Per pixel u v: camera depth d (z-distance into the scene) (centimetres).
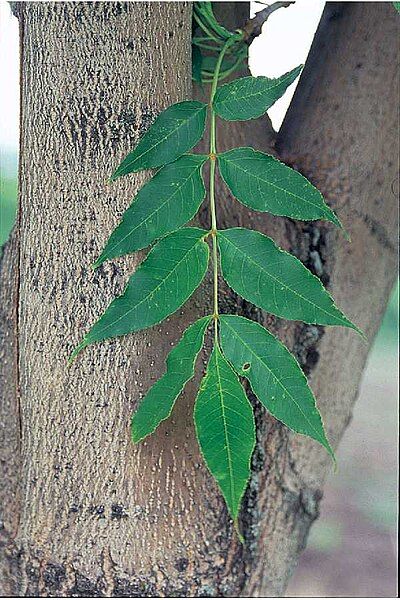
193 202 76
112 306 74
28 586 89
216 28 91
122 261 83
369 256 97
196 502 88
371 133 96
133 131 82
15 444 92
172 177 76
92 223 83
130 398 84
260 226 94
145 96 82
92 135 82
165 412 75
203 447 72
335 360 97
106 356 84
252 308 91
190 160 76
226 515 90
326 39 101
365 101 96
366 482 225
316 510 99
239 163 76
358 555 218
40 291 84
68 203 83
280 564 97
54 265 83
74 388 84
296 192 75
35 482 87
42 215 84
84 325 83
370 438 228
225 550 90
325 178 96
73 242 83
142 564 88
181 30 84
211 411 73
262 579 95
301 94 101
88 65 82
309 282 74
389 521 221
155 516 87
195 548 89
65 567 88
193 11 91
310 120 98
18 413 87
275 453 95
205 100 95
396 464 225
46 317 84
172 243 75
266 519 95
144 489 86
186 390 86
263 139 99
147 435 80
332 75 98
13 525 91
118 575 87
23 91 85
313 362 96
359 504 224
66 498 87
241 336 74
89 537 87
